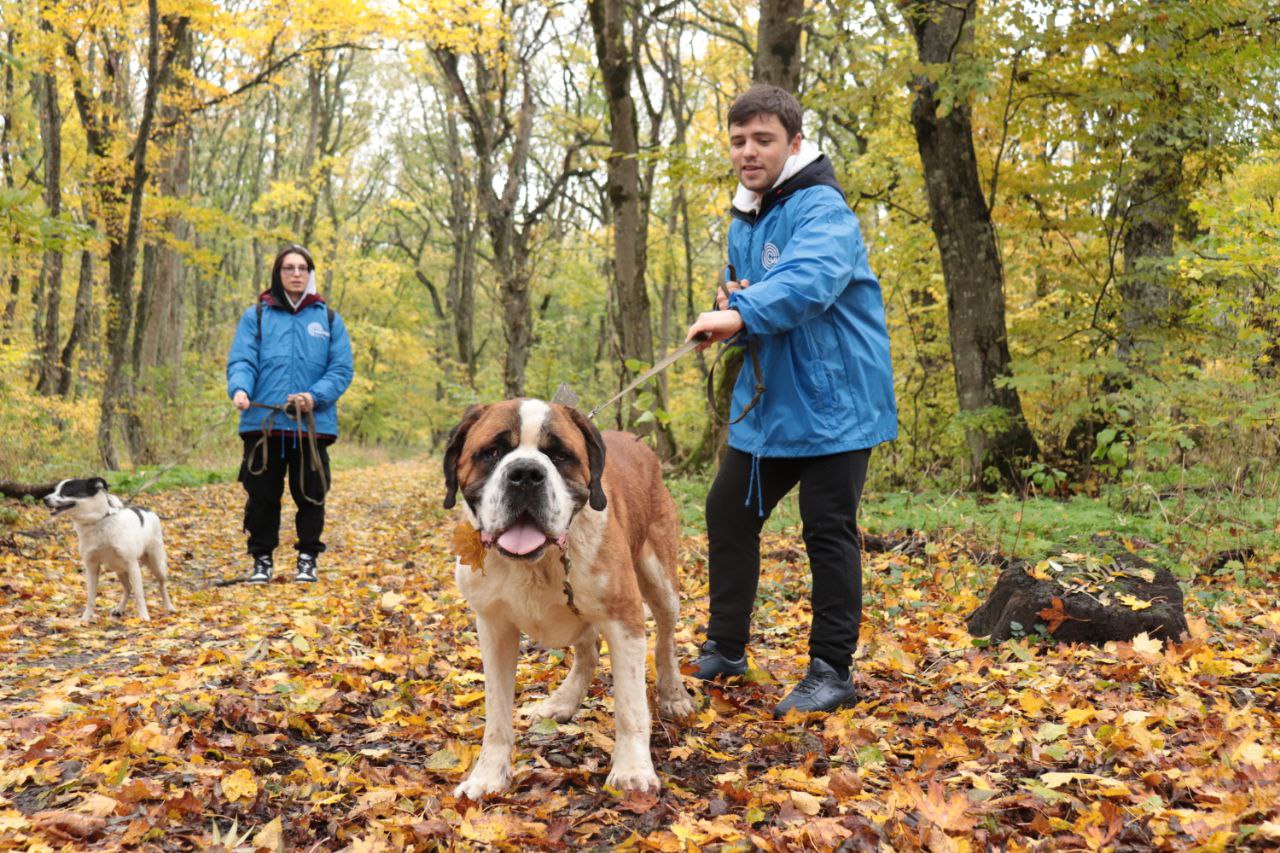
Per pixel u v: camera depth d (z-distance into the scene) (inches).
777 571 270.4
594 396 858.8
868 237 499.5
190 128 808.3
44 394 773.9
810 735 140.0
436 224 1668.3
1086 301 402.6
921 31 390.0
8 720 152.1
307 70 1202.0
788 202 153.2
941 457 446.3
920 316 482.6
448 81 771.4
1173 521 274.4
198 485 634.8
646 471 149.7
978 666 170.7
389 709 161.6
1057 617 183.0
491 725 126.0
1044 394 399.9
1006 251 491.2
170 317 997.2
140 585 264.2
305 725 150.6
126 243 634.8
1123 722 135.1
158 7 613.3
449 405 1242.0
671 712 151.3
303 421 316.2
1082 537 250.2
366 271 1429.6
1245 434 329.4
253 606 268.1
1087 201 388.5
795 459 157.3
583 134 829.8
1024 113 380.5
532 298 1423.5
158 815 113.9
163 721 149.5
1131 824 103.5
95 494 253.0
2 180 894.4
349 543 433.1
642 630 125.0
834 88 381.1
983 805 110.7
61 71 651.5
